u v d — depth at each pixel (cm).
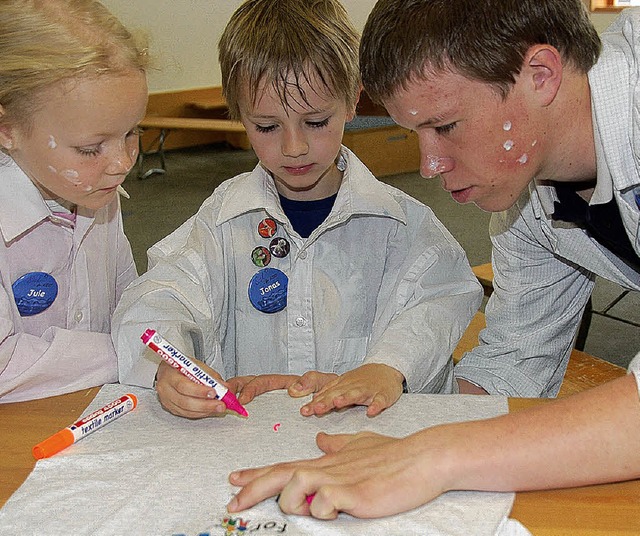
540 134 87
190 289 112
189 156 542
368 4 582
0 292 101
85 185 95
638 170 88
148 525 69
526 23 82
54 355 98
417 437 75
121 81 91
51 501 73
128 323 104
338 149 111
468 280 115
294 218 122
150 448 83
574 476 71
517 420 74
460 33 81
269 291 119
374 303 120
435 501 71
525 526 68
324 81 103
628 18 94
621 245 101
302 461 76
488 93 83
